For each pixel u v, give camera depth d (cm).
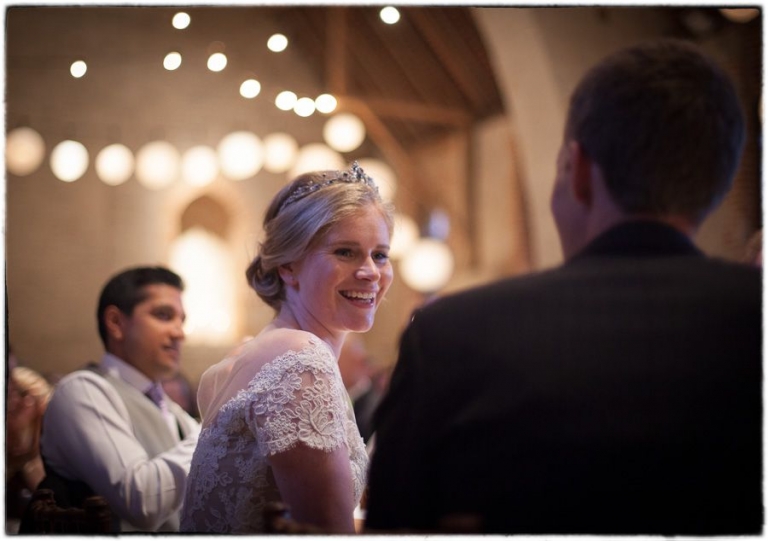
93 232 1152
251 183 1235
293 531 141
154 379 266
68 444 240
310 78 1248
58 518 193
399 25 1089
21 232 1120
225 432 176
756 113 652
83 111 1152
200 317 1218
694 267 126
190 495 182
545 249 831
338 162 1252
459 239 1155
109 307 263
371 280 191
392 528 126
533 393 122
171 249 1190
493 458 122
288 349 175
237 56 1222
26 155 962
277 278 198
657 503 120
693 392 121
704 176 125
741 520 120
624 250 127
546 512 120
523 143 841
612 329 123
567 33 792
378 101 1111
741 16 651
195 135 1202
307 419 167
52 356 1120
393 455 128
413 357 129
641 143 124
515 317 125
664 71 125
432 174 1215
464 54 1095
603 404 121
